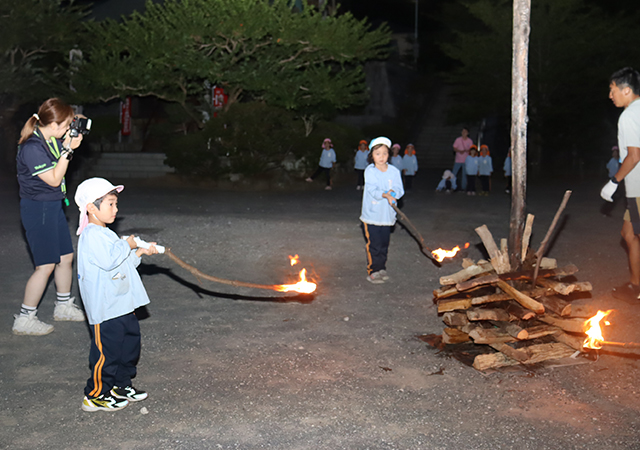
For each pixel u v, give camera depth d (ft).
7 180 66.18
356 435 12.27
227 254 29.71
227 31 57.82
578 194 58.44
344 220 40.88
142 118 89.66
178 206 47.42
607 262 27.89
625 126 19.86
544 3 80.69
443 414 13.17
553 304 16.15
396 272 26.27
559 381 14.80
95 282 12.66
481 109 88.79
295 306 21.13
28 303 17.94
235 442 11.99
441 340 17.56
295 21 60.64
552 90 83.25
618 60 81.05
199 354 16.56
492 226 38.70
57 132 17.06
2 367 15.60
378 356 16.48
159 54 60.44
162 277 24.88
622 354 16.43
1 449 11.68
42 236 17.69
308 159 65.16
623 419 12.91
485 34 88.99
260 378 15.01
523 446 11.85
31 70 69.21
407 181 60.85
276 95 63.00
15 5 65.57
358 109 103.24
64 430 12.44
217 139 63.77
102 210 12.80
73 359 16.20
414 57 131.13
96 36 70.08
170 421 12.84
